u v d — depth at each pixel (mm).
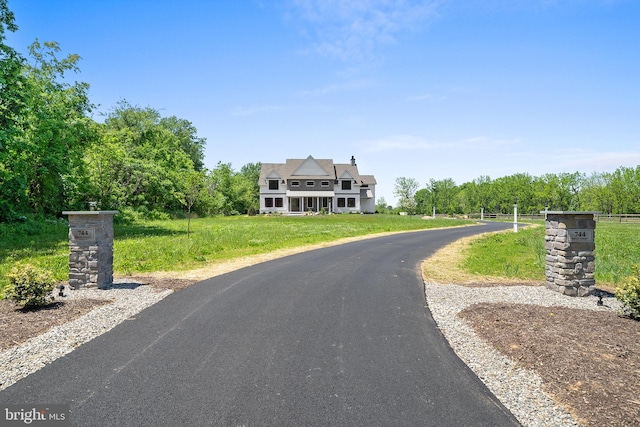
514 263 13172
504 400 3998
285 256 14062
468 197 71375
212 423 3555
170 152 51938
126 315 6719
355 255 14391
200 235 20891
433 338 5738
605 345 5191
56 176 26281
